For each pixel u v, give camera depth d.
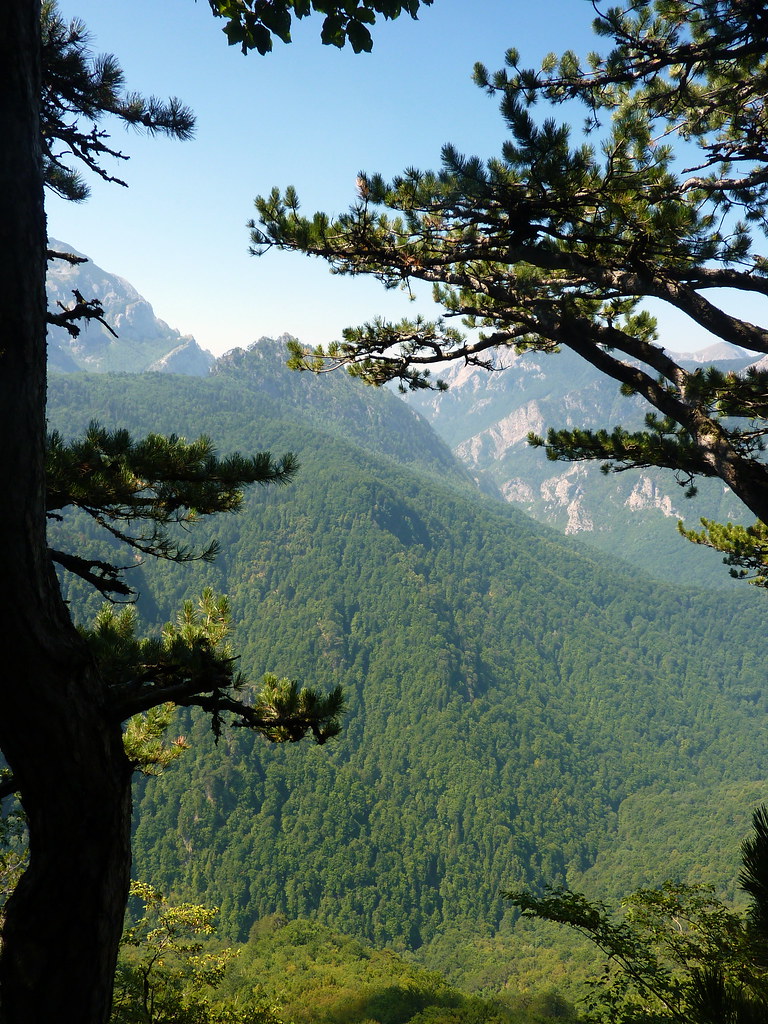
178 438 5.30
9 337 2.22
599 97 6.09
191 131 4.97
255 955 63.84
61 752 2.39
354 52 3.56
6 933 2.41
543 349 7.68
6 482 2.22
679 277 5.41
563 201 5.03
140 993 10.34
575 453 6.98
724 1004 1.60
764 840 1.75
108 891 2.48
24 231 2.25
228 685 3.87
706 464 5.79
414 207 5.56
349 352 7.51
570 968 85.56
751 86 5.52
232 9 3.47
